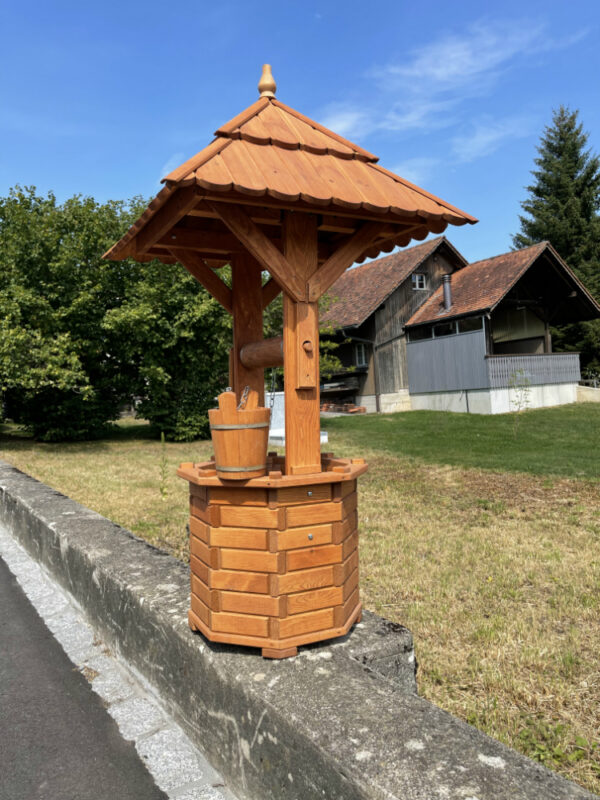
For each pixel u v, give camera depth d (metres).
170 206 2.46
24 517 5.78
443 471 11.28
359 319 23.88
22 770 2.48
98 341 16.62
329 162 2.52
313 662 2.21
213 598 2.33
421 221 2.53
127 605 3.20
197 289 16.94
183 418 17.50
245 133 2.44
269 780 1.95
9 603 4.51
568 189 34.09
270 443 14.90
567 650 3.71
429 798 1.42
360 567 5.46
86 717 2.88
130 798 2.28
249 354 2.83
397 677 2.41
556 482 9.77
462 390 22.00
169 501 8.58
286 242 2.35
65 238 16.27
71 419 17.70
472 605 4.49
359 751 1.63
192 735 2.53
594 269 32.22
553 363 22.34
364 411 25.64
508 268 21.98
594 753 2.69
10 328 14.43
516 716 2.99
